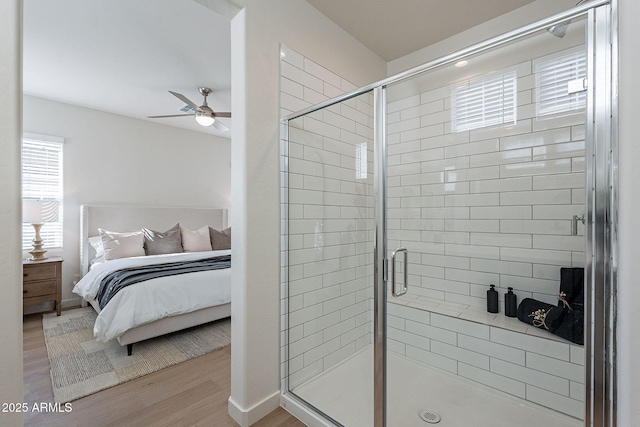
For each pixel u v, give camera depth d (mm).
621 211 754
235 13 1672
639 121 707
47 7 2098
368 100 1841
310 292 1988
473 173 2045
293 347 1888
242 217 1646
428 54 2611
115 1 2057
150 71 3066
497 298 1932
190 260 3531
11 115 954
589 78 1058
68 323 3232
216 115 3424
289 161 1866
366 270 1938
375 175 1844
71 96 3686
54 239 3828
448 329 2062
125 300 2514
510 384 1817
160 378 2154
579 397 1533
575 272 1540
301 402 1760
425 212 2238
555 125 1665
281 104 1848
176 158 4949
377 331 1708
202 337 2873
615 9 940
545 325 1679
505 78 1883
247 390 1649
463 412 1709
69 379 2115
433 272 2213
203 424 1662
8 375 953
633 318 715
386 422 1623
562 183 1636
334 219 2088
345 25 2320
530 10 2123
